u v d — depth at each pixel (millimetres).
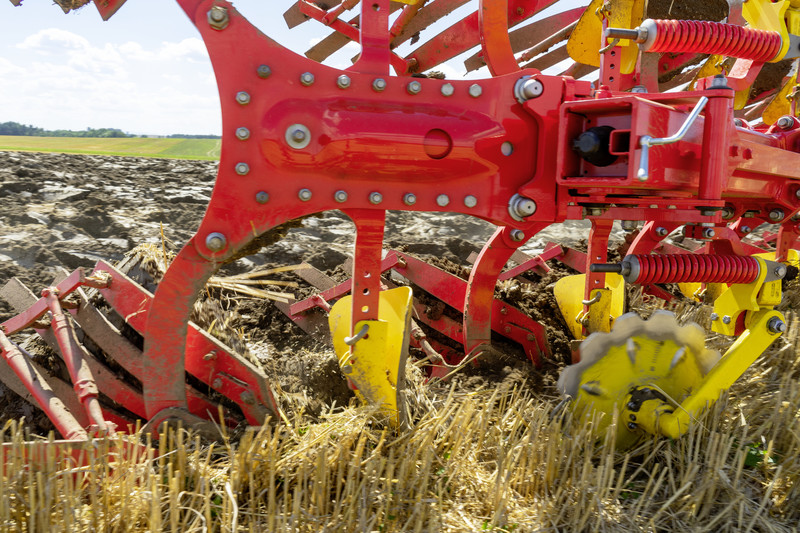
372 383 2508
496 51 2625
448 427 2582
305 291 4633
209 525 1873
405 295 2652
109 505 1912
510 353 3713
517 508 2227
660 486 2371
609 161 2229
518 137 2395
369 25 2258
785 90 4262
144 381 2275
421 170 2295
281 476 2166
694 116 2055
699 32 2420
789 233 3590
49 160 10695
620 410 2596
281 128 2150
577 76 4641
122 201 8344
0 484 1779
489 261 3312
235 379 2459
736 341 2662
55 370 2910
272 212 2209
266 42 2150
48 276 5539
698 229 2896
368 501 2074
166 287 2209
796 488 2270
